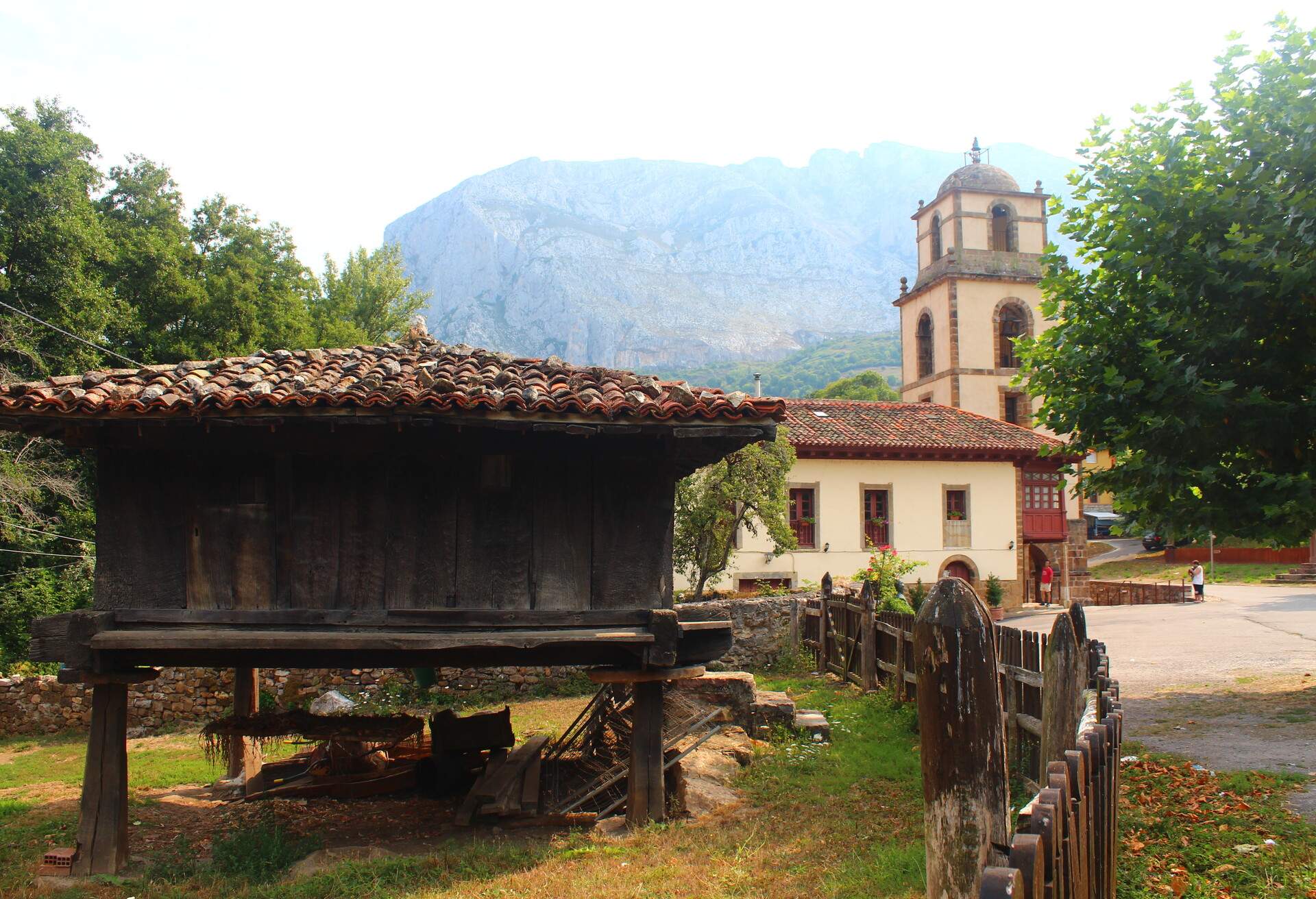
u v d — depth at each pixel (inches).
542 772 361.1
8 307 778.8
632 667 308.8
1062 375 434.3
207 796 398.6
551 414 274.4
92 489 943.0
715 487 754.8
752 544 988.6
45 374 840.9
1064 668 224.5
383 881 260.4
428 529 298.8
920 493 1064.8
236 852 295.6
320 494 299.4
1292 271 337.4
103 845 291.4
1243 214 370.6
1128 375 406.6
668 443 299.0
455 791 375.2
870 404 1168.2
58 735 603.8
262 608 295.3
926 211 1617.9
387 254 1489.9
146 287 1007.6
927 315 1572.3
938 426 1122.0
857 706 466.3
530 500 302.5
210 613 294.7
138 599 295.6
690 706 396.8
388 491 299.4
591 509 304.7
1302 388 370.9
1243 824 237.0
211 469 299.9
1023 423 1498.5
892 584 639.8
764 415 283.0
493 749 382.6
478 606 297.3
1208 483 374.6
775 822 290.0
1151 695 447.8
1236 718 376.2
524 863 271.0
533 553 301.0
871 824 279.4
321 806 363.3
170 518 298.0
